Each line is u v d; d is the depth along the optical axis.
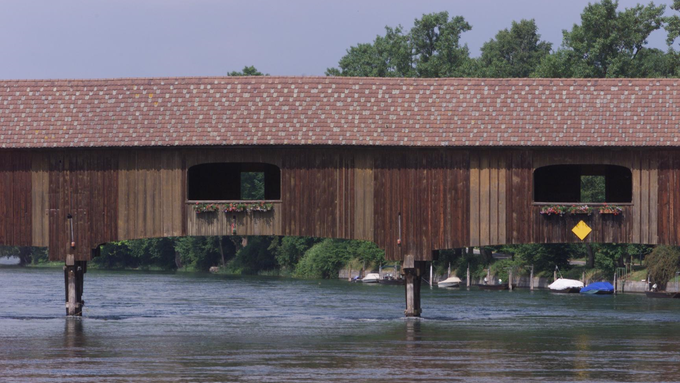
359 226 90.06
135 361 71.56
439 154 89.62
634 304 133.12
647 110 87.75
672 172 87.81
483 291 166.38
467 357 73.56
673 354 76.12
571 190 103.38
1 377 65.19
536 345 80.94
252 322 100.12
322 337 85.62
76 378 64.75
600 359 73.12
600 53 188.62
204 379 64.19
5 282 184.50
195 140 87.44
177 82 91.19
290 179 90.25
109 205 90.88
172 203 90.44
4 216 91.75
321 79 91.12
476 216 89.50
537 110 88.75
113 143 87.81
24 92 91.38
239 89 90.44
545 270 182.75
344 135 87.62
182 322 99.69
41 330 90.31
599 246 173.12
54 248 91.31
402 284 188.50
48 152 91.19
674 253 158.25
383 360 71.88
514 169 89.31
